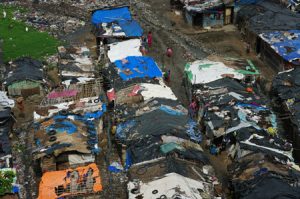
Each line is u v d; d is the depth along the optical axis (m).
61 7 56.88
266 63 41.78
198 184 23.56
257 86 36.22
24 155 29.83
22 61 38.75
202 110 32.31
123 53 39.97
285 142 27.78
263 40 41.22
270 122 29.86
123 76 35.81
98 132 31.30
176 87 38.38
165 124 28.55
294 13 46.03
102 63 39.59
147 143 27.00
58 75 38.97
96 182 24.77
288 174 24.20
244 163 25.67
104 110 32.12
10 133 31.33
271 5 47.88
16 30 50.66
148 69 36.97
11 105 32.38
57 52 44.75
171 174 23.66
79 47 42.53
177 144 26.48
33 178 27.72
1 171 25.75
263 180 23.53
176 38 47.59
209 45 45.84
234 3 48.84
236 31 48.94
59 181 24.69
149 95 32.81
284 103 32.12
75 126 28.94
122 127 29.58
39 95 36.00
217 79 35.28
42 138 27.72
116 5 53.62
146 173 24.28
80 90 33.91
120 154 29.03
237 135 28.25
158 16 54.06
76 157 26.69
